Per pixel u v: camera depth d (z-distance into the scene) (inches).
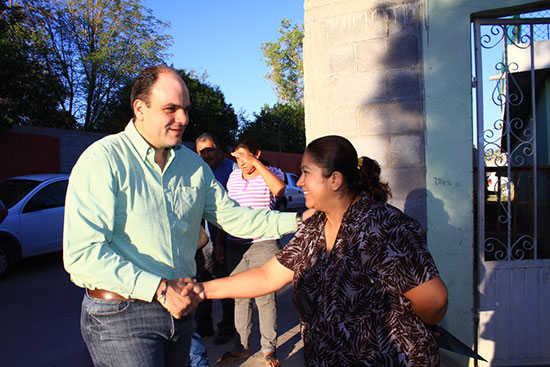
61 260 321.1
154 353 70.2
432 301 56.5
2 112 454.9
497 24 129.6
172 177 76.5
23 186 294.7
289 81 1711.4
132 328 68.9
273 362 134.8
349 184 65.1
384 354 58.0
